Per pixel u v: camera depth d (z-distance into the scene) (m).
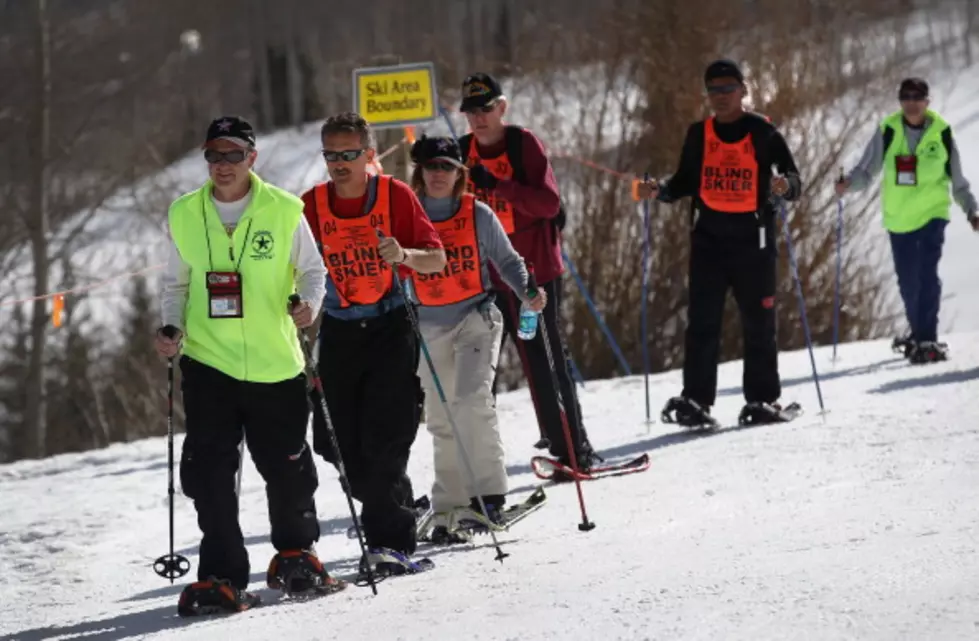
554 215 25.89
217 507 18.28
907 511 18.70
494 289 24.09
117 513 29.45
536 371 26.59
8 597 22.53
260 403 18.31
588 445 27.16
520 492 26.31
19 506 30.94
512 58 82.00
